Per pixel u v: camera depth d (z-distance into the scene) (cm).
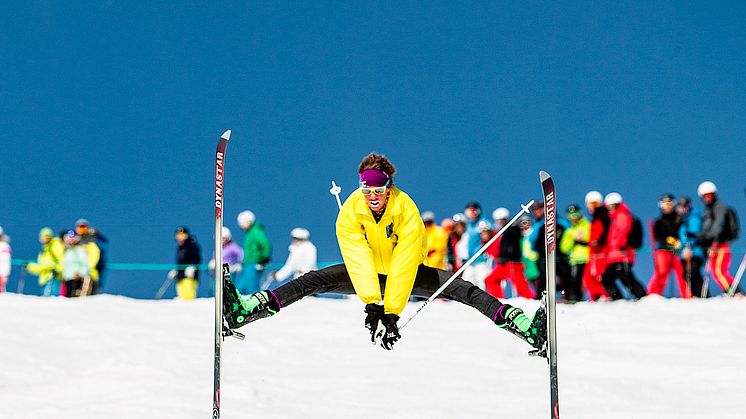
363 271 1427
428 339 2636
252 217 3766
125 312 3036
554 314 1371
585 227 3650
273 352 2394
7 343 2356
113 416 1652
